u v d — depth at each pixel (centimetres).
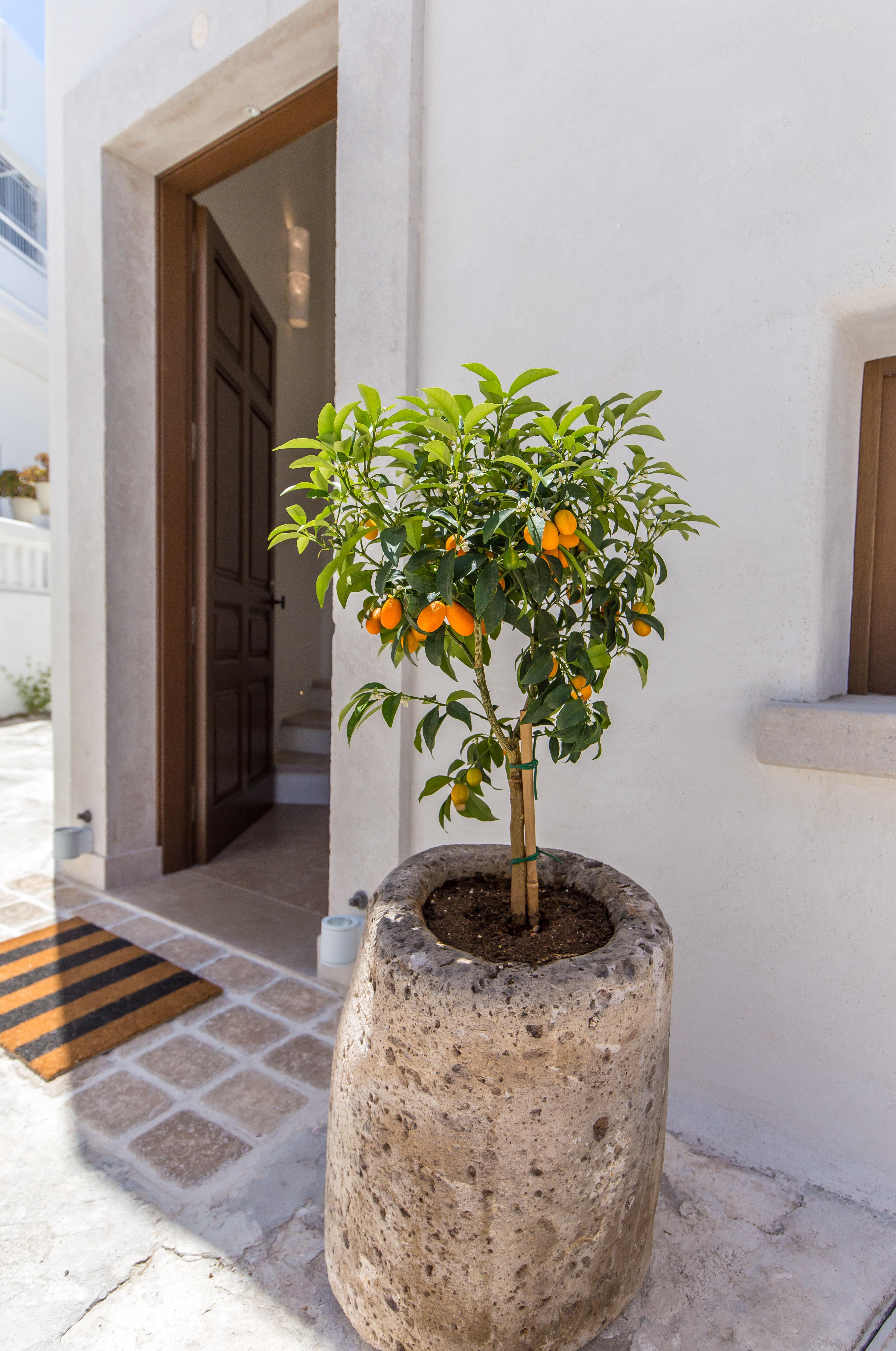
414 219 190
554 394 171
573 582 106
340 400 204
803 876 143
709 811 153
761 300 143
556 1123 92
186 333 302
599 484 102
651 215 156
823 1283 118
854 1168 140
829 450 139
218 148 267
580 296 166
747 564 146
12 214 909
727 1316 112
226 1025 190
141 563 294
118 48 271
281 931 249
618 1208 101
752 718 147
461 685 188
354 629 201
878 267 130
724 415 148
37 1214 129
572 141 166
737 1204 135
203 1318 110
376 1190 100
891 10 127
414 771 199
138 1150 145
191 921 257
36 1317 109
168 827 306
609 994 94
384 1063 98
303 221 512
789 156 138
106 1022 188
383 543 92
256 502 387
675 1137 153
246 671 374
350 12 196
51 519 304
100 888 287
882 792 133
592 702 157
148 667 298
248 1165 141
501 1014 89
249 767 383
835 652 152
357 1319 107
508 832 183
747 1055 151
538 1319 98
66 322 290
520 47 173
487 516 94
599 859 168
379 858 201
